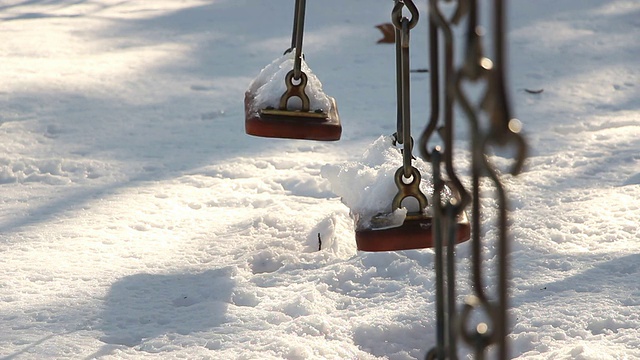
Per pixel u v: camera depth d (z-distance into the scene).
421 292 10.34
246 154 16.69
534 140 17.11
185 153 16.81
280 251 11.94
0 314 9.77
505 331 3.55
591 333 9.17
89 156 16.53
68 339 9.18
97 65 24.31
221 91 21.72
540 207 13.21
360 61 25.00
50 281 10.79
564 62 24.45
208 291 10.52
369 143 17.39
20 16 32.09
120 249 12.00
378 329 9.43
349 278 10.82
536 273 10.73
